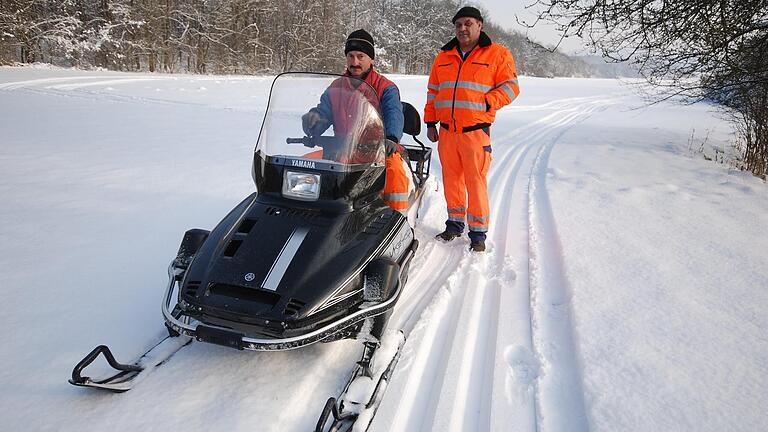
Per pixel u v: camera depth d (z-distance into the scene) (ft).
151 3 112.27
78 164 20.56
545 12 22.15
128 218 14.39
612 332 8.91
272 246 7.87
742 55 23.34
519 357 8.55
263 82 78.18
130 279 10.59
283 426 6.74
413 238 10.46
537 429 6.85
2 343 8.11
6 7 87.45
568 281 11.00
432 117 14.69
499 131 39.58
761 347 8.50
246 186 18.26
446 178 13.91
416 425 6.93
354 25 174.29
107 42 105.60
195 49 124.47
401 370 8.00
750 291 10.61
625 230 14.51
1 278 10.36
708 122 52.34
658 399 7.16
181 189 17.58
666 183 20.79
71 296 9.74
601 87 131.23
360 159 9.45
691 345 8.52
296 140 9.66
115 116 35.06
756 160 24.81
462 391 7.67
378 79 12.30
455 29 13.02
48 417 6.59
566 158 27.20
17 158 21.03
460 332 9.25
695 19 21.97
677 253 12.75
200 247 8.39
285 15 144.05
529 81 140.46
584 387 7.45
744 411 6.92
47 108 36.81
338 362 8.17
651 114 62.85
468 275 11.84
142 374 7.46
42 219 13.99
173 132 29.94
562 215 15.99
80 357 7.86
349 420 6.61
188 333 7.13
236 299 7.14
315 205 8.93
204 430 6.51
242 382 7.50
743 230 14.65
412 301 10.48
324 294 7.29
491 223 15.80
